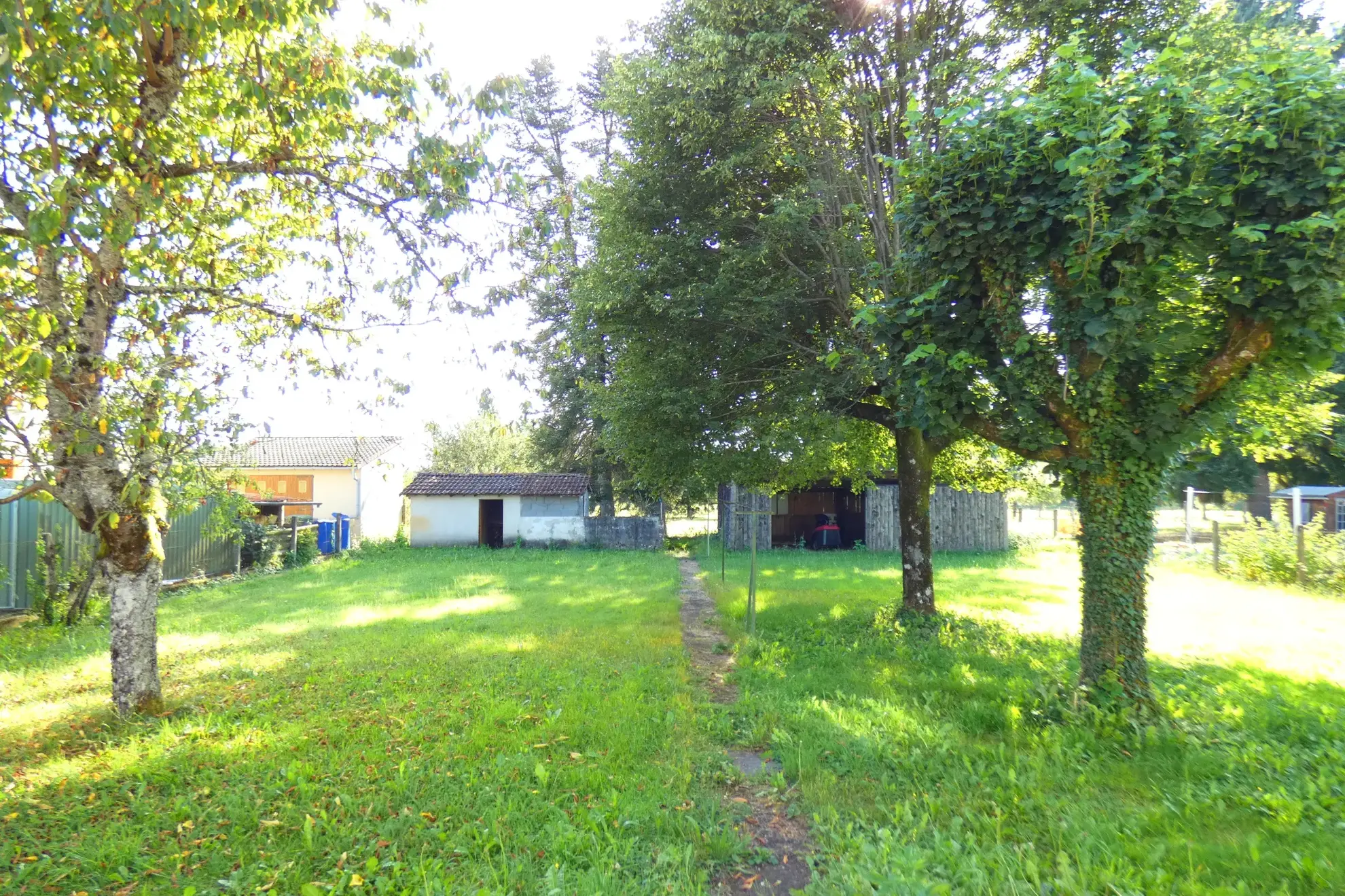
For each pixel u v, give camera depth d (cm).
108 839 412
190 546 1723
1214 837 404
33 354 445
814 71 909
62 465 588
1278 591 1422
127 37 500
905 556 1066
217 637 1003
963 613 1126
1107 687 589
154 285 654
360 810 444
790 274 988
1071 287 579
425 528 2836
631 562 2150
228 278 750
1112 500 604
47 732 600
